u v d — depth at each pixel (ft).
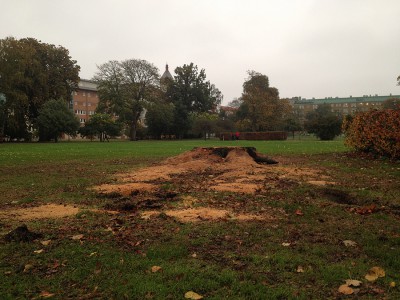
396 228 16.71
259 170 38.52
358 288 10.64
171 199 24.20
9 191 28.63
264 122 225.97
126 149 90.74
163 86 255.50
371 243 14.49
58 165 49.52
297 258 12.95
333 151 65.67
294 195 24.77
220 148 47.70
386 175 34.50
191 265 12.52
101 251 13.98
